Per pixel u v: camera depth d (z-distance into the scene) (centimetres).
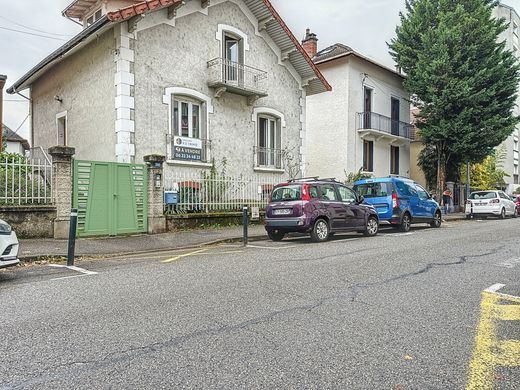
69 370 332
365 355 360
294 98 1919
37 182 1057
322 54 2564
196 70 1530
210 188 1414
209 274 694
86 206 1109
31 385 308
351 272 701
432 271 708
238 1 1683
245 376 321
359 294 558
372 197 1461
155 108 1405
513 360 352
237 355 359
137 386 306
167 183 1302
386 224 1501
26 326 436
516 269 727
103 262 838
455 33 2183
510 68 2317
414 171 3034
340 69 2348
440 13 2281
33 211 1035
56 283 638
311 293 563
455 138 2280
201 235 1226
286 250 978
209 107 1567
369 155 2503
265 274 688
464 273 693
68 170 1079
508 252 914
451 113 2294
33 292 581
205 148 1551
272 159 1830
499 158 3644
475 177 3072
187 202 1341
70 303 522
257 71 1741
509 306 506
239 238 1196
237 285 611
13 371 330
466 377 320
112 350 371
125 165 1180
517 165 4634
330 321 448
